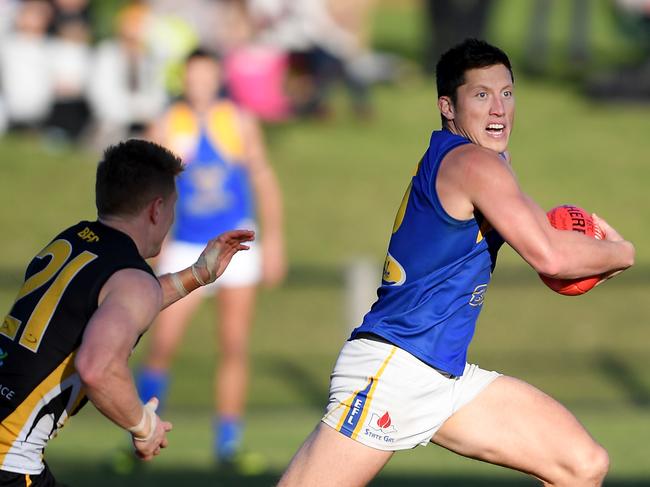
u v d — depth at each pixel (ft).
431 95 243.40
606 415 114.42
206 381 133.49
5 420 49.62
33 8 203.21
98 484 89.66
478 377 57.62
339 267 159.74
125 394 47.55
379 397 55.77
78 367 46.52
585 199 195.11
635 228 185.26
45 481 50.80
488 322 154.30
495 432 56.80
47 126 208.03
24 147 206.49
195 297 95.45
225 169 96.78
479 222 55.06
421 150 214.28
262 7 212.64
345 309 154.10
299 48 218.18
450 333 56.18
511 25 301.63
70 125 205.98
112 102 197.16
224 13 209.05
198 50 96.99
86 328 47.42
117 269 49.47
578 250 53.98
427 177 55.42
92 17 233.14
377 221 189.57
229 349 96.07
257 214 162.61
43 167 199.72
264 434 107.86
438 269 55.47
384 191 198.70
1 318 146.00
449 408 56.49
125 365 47.37
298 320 153.99
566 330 152.05
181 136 96.48
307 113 224.33
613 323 154.30
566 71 263.08
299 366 139.64
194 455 99.55
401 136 221.05
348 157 210.79
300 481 56.34
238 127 97.55
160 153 52.54
